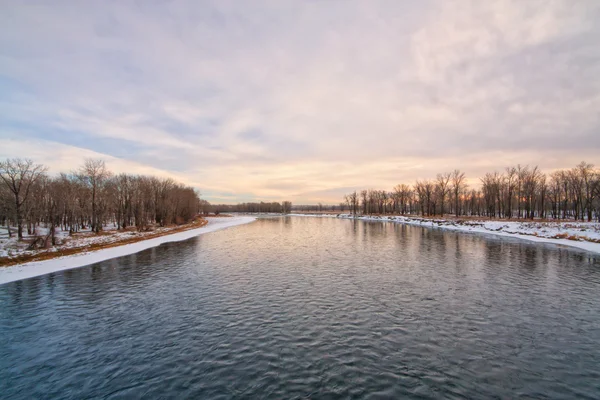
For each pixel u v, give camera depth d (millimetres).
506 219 78250
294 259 32094
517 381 9930
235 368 10961
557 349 12070
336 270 26406
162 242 47969
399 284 21641
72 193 55500
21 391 9812
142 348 12586
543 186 77500
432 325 14492
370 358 11523
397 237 51938
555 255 32188
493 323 14664
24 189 48125
